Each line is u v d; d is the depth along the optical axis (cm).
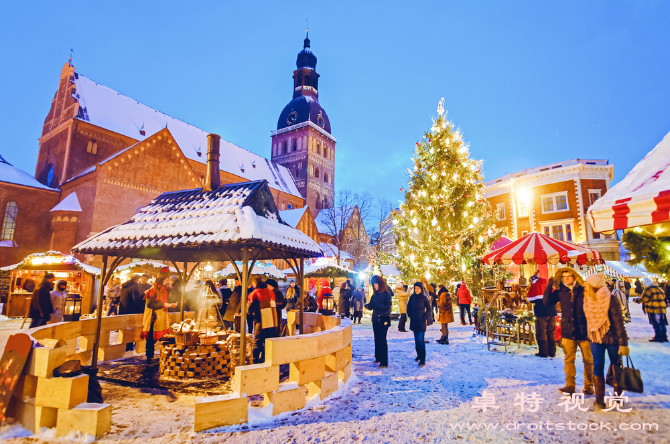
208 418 401
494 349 871
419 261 1560
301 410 462
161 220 668
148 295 764
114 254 657
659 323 937
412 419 430
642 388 470
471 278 1496
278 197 6288
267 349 463
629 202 381
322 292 1616
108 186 3008
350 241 5369
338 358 571
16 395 411
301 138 7300
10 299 1706
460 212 1591
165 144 3438
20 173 3481
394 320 1540
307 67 8031
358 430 399
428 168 1644
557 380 590
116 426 410
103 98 4350
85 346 732
